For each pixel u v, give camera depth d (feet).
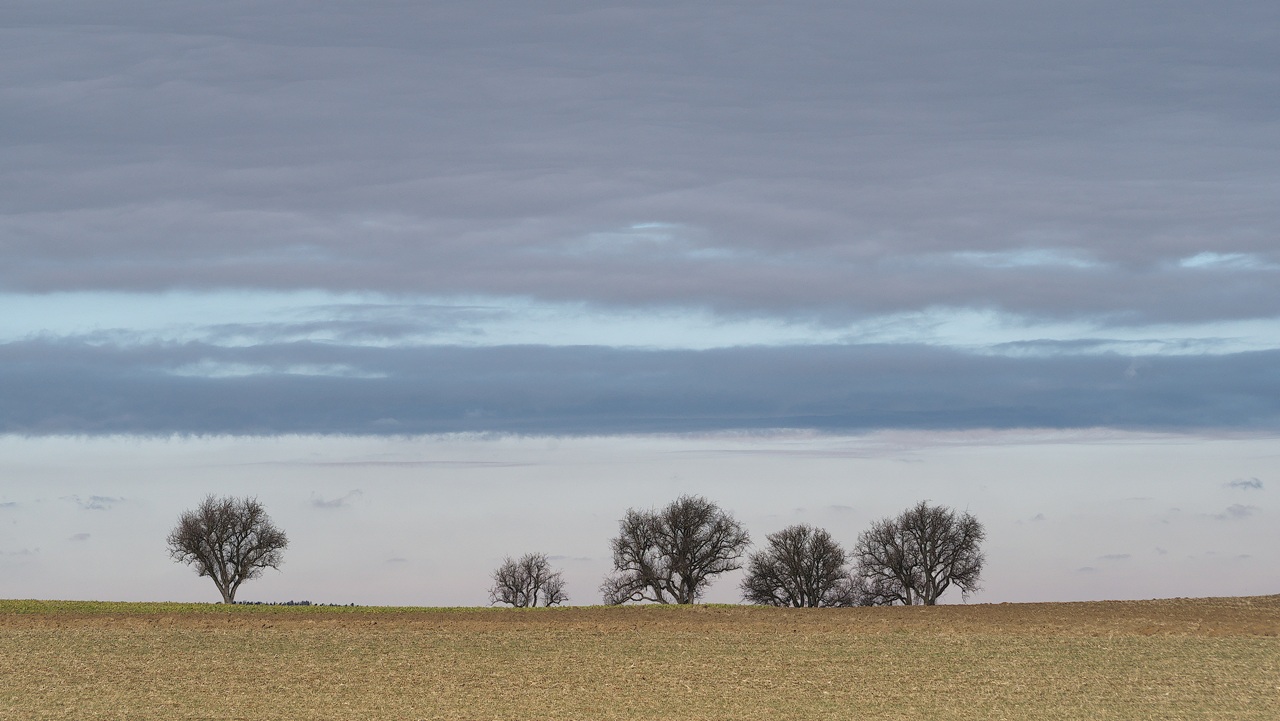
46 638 196.85
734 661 169.99
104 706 134.00
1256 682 147.95
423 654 178.40
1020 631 207.82
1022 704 134.31
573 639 197.98
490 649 184.44
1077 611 249.14
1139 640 190.49
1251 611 246.27
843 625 221.25
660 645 189.06
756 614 246.68
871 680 151.74
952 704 134.51
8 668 162.40
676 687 146.72
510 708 132.77
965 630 210.38
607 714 129.08
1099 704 134.00
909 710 131.03
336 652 180.45
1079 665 163.22
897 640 194.29
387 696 140.87
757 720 125.80
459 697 140.05
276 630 211.41
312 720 126.11
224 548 342.44
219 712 130.62
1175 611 247.50
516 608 262.47
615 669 162.09
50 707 133.28
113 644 189.16
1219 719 125.39
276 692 143.54
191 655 176.45
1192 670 157.79
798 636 201.46
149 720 126.11
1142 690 142.82
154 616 235.81
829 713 129.39
